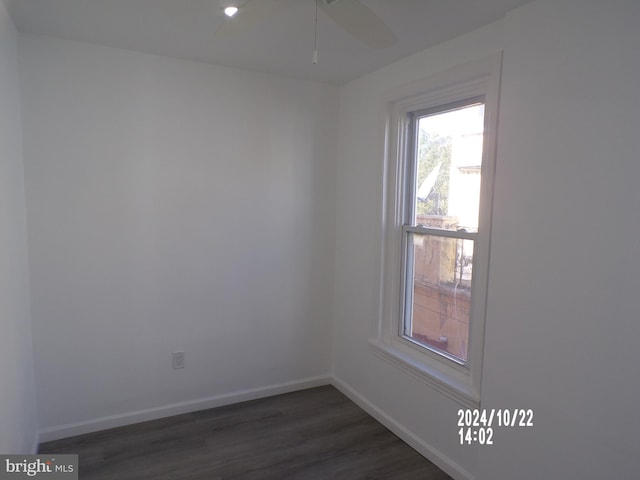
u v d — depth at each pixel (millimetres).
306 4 1851
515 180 1869
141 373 2738
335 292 3365
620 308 1498
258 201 3012
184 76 2699
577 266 1630
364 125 2963
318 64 2723
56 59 2361
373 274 2895
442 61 2309
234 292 2986
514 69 1867
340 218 3271
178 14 2025
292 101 3066
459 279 2375
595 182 1564
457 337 2398
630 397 1477
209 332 2928
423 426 2479
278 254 3123
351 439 2629
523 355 1846
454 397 2246
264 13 1557
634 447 1468
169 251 2752
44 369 2463
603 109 1535
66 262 2471
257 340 3107
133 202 2619
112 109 2520
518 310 1864
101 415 2643
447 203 2455
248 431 2686
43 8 1979
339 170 3270
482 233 2090
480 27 2082
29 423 2264
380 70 2789
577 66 1616
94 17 2072
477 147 2248
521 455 1862
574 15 1622
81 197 2479
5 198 1852
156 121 2645
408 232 2744
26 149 2322
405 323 2811
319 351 3369
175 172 2725
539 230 1768
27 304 2307
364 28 1589
